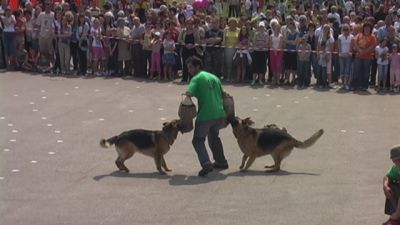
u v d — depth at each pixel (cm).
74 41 2153
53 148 1306
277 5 2908
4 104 1714
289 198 1008
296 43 2011
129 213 935
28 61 2217
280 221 905
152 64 2109
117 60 2147
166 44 2083
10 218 911
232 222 899
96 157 1248
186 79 2073
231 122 1167
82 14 2164
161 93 1891
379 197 1016
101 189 1050
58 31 2167
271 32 2095
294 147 1165
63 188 1053
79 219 909
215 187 1065
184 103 1125
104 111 1655
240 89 1962
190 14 2614
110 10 2341
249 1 3011
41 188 1051
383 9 2577
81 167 1178
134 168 1180
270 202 988
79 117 1585
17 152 1270
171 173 1151
